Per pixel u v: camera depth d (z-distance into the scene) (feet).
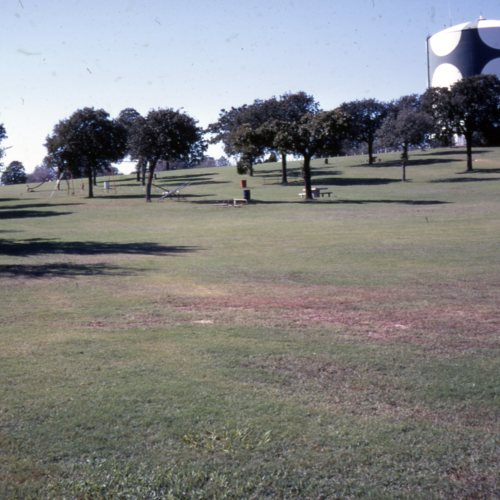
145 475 18.03
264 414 21.97
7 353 30.48
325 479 17.72
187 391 24.36
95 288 52.21
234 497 17.02
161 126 195.21
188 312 41.37
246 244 88.12
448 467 18.28
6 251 84.48
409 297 45.75
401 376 26.21
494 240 82.12
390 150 415.03
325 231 102.47
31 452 19.45
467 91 248.93
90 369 27.48
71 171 250.37
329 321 37.73
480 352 29.99
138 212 162.20
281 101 268.00
